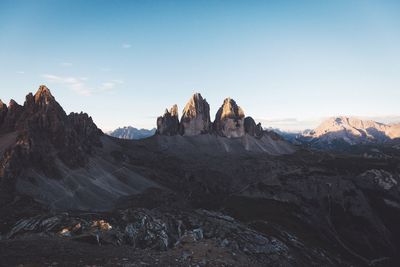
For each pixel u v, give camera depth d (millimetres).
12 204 128500
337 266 143750
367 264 199500
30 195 142875
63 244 55125
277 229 157625
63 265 43969
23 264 42844
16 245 51750
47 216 81938
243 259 62375
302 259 118812
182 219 102562
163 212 104000
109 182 199375
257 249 102000
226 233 103062
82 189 171375
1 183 144750
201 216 115062
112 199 178500
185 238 67875
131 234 75188
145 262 49250
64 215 80062
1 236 82375
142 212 89938
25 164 161375
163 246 77375
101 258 48875
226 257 59625
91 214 83312
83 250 52719
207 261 55000
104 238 66625
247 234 109938
